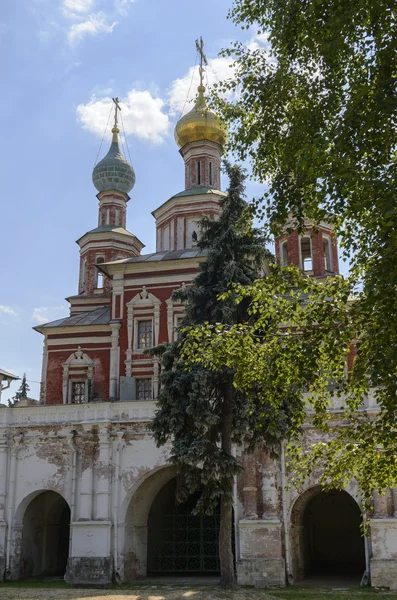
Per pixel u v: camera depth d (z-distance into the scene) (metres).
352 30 11.78
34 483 28.61
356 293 12.23
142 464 27.48
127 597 20.25
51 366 37.47
